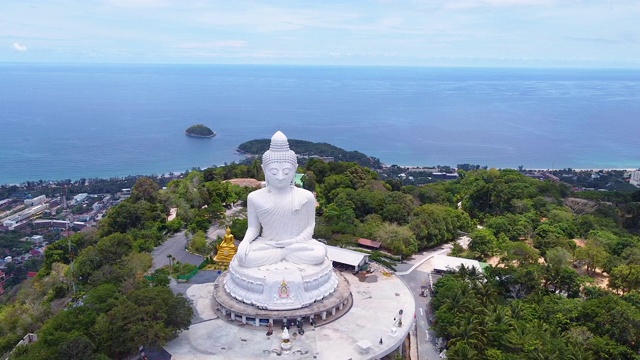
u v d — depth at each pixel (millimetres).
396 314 54594
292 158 54750
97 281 58000
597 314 51094
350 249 74750
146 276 63531
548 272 61844
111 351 45156
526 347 45000
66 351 40500
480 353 45906
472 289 56094
